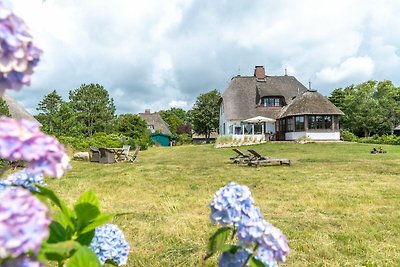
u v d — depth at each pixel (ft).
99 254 6.62
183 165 64.64
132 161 74.08
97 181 41.81
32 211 3.24
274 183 39.83
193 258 15.37
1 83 3.74
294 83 159.33
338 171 51.70
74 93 256.93
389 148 99.96
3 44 3.61
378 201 29.25
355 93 232.94
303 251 16.96
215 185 38.88
